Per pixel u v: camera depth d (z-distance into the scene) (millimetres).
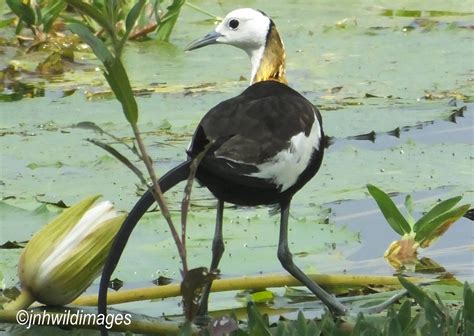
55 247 7984
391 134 12016
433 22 17141
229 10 17875
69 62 14805
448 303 8258
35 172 10891
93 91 13539
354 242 9469
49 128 12258
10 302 8164
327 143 11758
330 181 10586
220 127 7824
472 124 12375
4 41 15438
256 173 7746
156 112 12664
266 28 10039
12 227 9469
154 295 8352
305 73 14406
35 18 15250
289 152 7953
